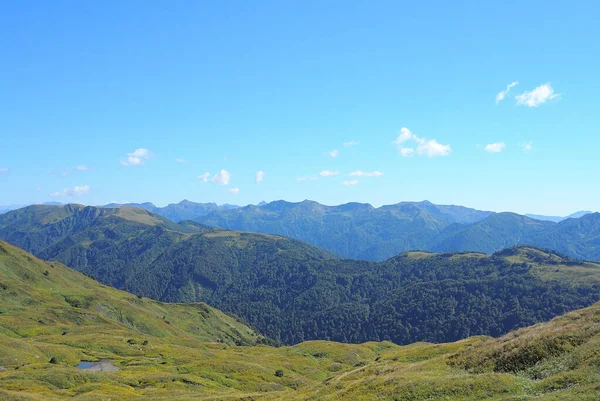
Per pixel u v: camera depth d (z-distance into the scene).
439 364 55.78
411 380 46.75
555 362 42.91
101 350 129.50
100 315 199.75
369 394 46.56
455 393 40.72
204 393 84.31
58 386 80.88
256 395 71.19
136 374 97.38
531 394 37.22
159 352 133.38
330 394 53.38
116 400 71.19
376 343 182.62
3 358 96.69
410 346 127.00
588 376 36.53
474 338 91.12
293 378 116.38
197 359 128.50
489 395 38.94
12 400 62.31
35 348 111.25
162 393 80.56
